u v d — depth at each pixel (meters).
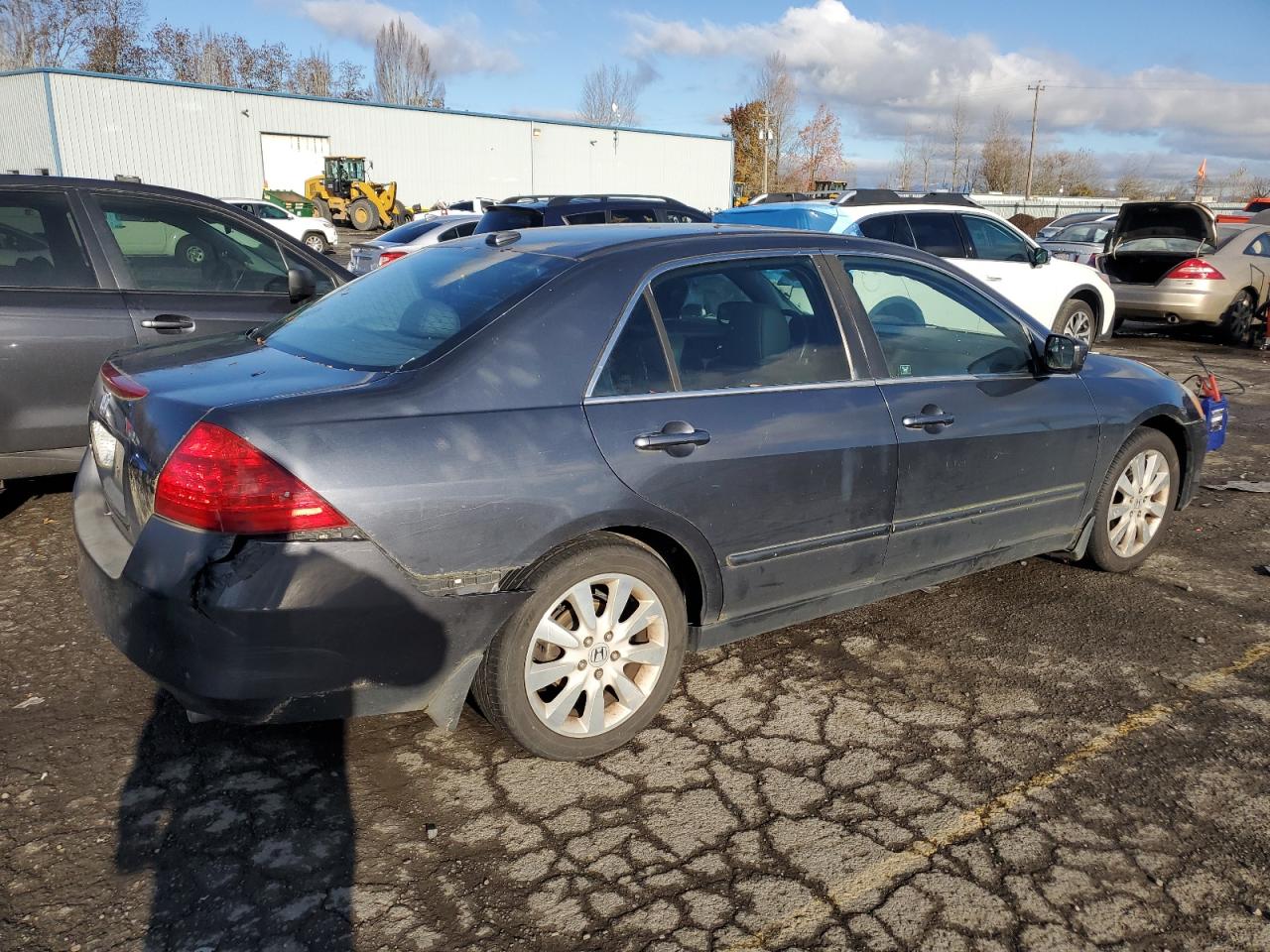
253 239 5.43
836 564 3.43
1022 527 4.02
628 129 44.44
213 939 2.26
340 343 3.07
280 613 2.44
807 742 3.15
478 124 40.94
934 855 2.61
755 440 3.11
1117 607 4.25
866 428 3.38
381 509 2.50
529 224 10.78
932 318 3.78
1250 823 2.76
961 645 3.87
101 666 3.52
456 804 2.79
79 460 4.80
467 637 2.69
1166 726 3.28
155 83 32.78
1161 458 4.55
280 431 2.46
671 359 3.07
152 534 2.51
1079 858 2.61
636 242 3.21
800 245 3.48
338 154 37.88
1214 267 11.73
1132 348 12.18
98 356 4.74
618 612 2.96
